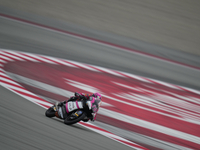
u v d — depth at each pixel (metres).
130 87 42.31
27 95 27.83
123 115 30.31
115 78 45.12
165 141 25.84
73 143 17.70
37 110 23.38
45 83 34.41
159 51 76.12
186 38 94.50
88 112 21.83
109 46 67.50
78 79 39.91
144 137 25.36
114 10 101.56
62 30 71.06
